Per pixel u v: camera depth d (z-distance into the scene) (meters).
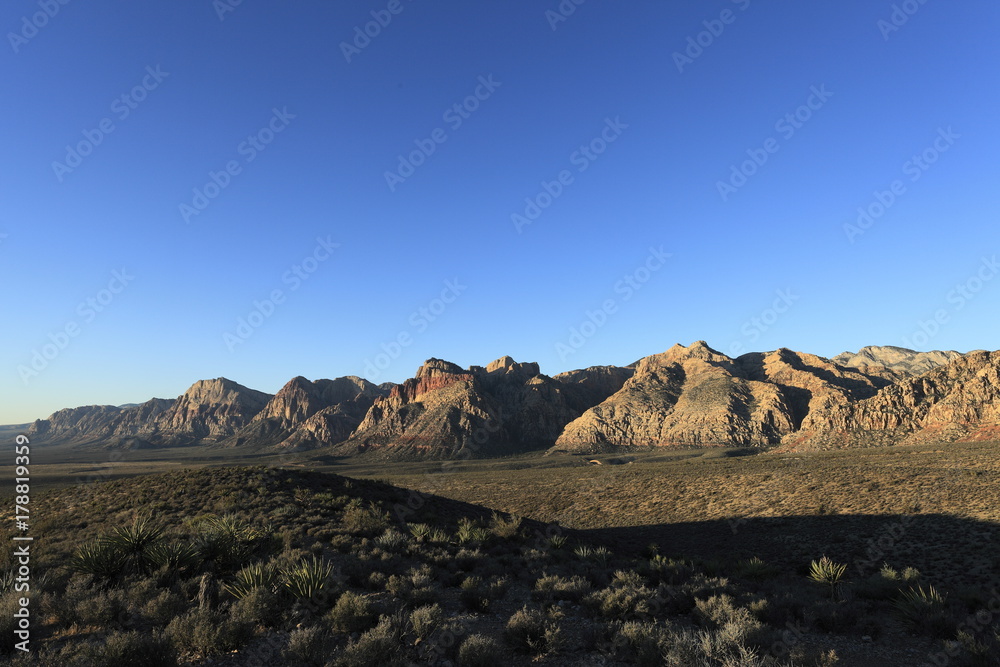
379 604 11.92
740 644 9.53
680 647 9.12
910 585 18.55
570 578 16.77
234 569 14.32
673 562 23.00
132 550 13.87
